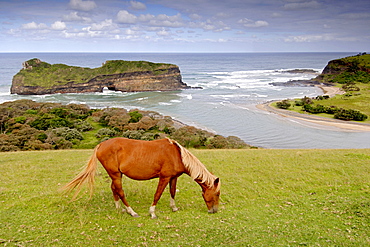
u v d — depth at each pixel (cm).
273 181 1073
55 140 3844
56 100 10162
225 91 12081
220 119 6712
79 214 729
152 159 720
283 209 783
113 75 13100
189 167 735
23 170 1244
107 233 629
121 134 4800
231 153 1769
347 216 702
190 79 16950
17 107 6425
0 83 15062
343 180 1055
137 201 857
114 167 725
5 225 647
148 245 572
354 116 6475
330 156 1565
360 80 13362
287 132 5509
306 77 18175
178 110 7925
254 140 4981
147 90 13212
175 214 757
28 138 3900
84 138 4478
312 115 7050
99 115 6022
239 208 807
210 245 568
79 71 13050
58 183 1031
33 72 12362
